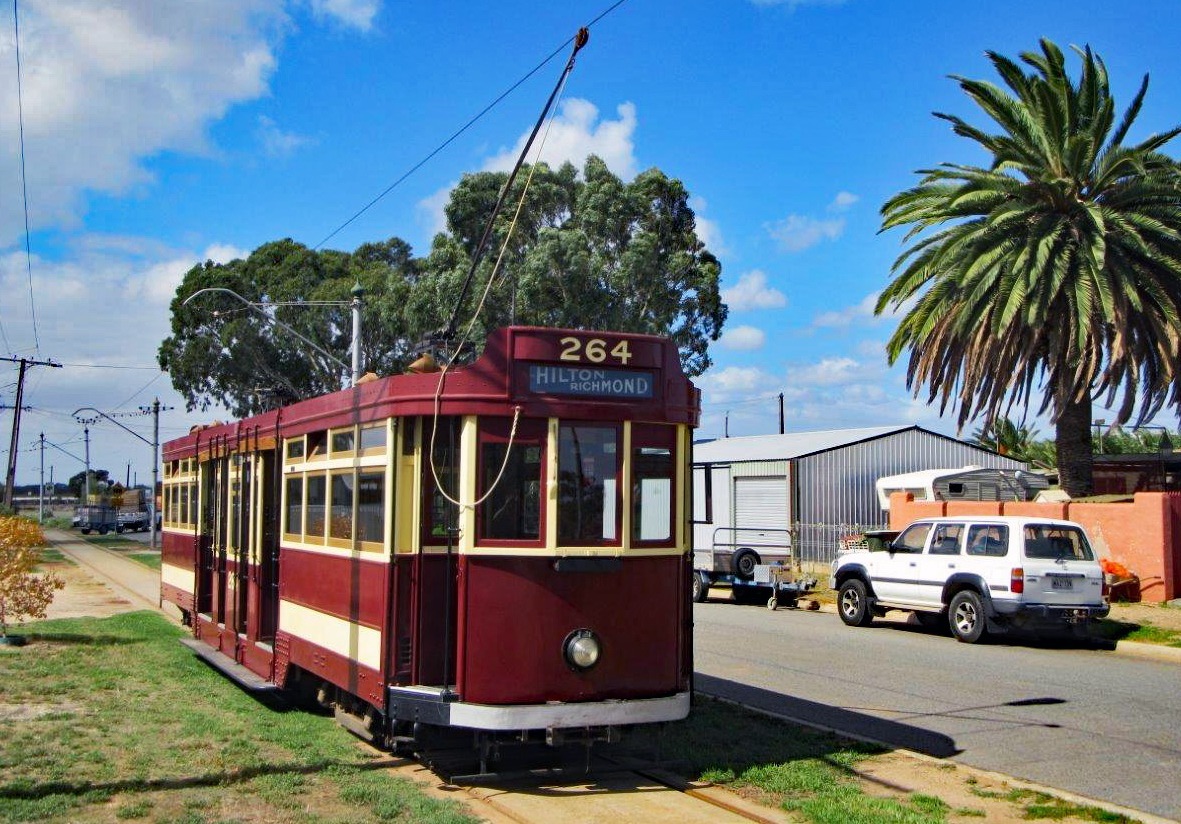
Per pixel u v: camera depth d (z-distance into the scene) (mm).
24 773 7953
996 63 22422
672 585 8422
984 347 22219
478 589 7895
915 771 8492
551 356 8164
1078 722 10555
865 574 19281
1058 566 16672
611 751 9000
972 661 14891
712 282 38656
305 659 10125
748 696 11906
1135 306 20344
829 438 35000
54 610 21938
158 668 13414
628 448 8266
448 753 8641
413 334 37344
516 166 8227
